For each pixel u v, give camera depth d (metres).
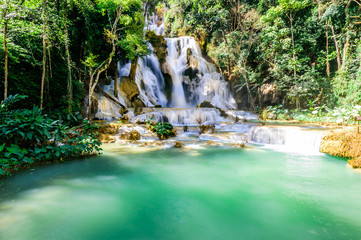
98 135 9.88
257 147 8.85
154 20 38.47
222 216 3.41
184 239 2.79
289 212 3.54
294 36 19.88
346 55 16.62
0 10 6.31
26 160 5.45
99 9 12.45
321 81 17.77
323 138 7.79
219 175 5.46
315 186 4.70
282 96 20.14
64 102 10.91
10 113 6.02
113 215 3.40
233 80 24.36
